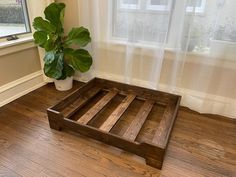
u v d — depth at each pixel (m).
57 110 1.61
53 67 1.85
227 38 1.50
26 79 2.06
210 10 1.47
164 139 1.30
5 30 1.82
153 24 1.70
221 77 1.66
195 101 1.80
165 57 1.81
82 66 1.92
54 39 1.82
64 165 1.25
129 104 1.76
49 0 1.94
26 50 1.99
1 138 1.47
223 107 1.74
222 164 1.28
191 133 1.55
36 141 1.44
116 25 1.87
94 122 1.63
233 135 1.54
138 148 1.23
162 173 1.21
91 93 1.96
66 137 1.49
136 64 1.98
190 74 1.78
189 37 1.60
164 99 1.81
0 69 1.79
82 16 1.95
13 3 1.82
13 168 1.23
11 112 1.77
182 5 1.51
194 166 1.26
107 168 1.24
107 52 2.08
